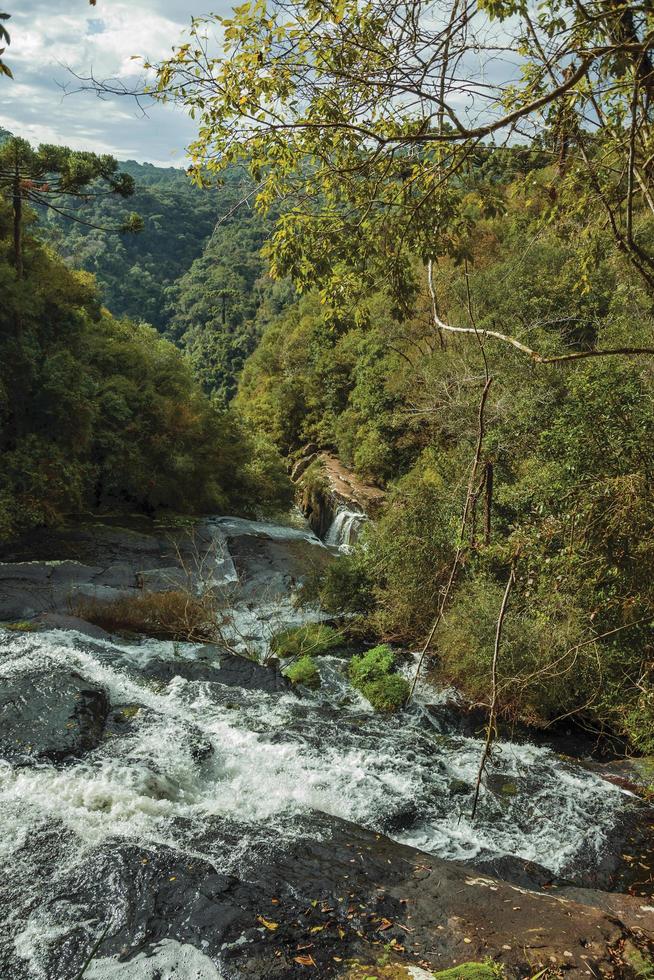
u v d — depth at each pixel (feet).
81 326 78.64
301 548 68.54
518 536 19.38
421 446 79.25
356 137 15.74
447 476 52.13
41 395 64.80
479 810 25.76
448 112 12.01
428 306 73.20
